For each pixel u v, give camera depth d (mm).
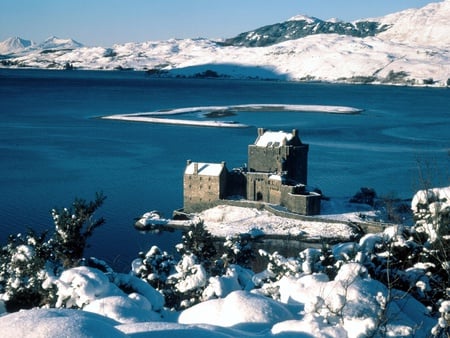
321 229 133625
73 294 24156
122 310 21125
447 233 26391
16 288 29750
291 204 143375
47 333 13984
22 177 191500
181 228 137625
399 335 18328
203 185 150500
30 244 34125
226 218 142125
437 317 22625
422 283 24297
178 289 32625
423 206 29422
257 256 105812
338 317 18859
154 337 16531
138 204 158250
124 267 106188
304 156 160625
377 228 130500
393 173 198625
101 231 131375
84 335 14070
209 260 48750
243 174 152750
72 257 34469
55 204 155250
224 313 20297
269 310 19812
